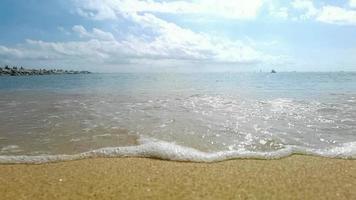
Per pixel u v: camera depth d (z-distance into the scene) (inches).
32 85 1720.0
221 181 257.4
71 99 861.8
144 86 1581.0
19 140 386.9
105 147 356.8
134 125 468.4
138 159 319.9
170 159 319.0
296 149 350.0
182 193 233.5
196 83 1974.7
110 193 234.2
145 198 224.8
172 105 713.6
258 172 279.9
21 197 228.1
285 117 543.2
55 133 420.5
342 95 962.7
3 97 935.0
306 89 1286.9
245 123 487.2
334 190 239.3
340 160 316.5
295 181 257.4
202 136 403.5
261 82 2101.4
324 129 446.9
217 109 644.7
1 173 280.8
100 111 611.5
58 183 255.1
